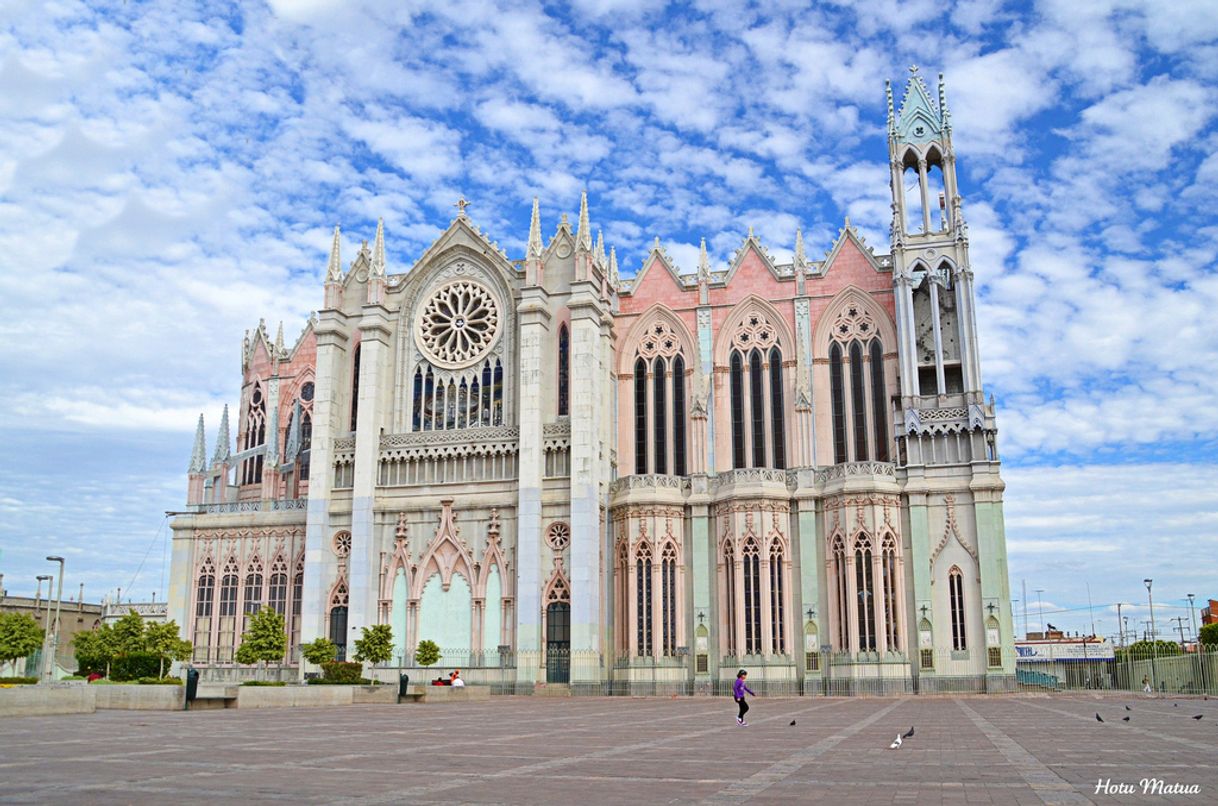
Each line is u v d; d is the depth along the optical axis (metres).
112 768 21.00
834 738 30.12
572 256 79.62
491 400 80.25
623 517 74.38
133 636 78.62
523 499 74.56
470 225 83.38
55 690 42.19
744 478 72.56
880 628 68.06
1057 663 109.75
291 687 54.62
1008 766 21.59
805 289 79.50
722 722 39.16
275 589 82.56
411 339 83.44
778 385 79.25
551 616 73.50
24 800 16.27
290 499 85.50
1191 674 73.12
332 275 84.12
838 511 70.94
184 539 85.50
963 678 67.81
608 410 78.94
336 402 82.56
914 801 16.39
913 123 78.75
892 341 76.81
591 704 58.75
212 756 23.78
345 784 18.53
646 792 17.58
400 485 79.31
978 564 69.00
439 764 22.25
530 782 18.97
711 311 81.25
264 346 95.00
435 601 76.69
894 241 76.00
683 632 72.19
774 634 70.50
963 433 71.44
